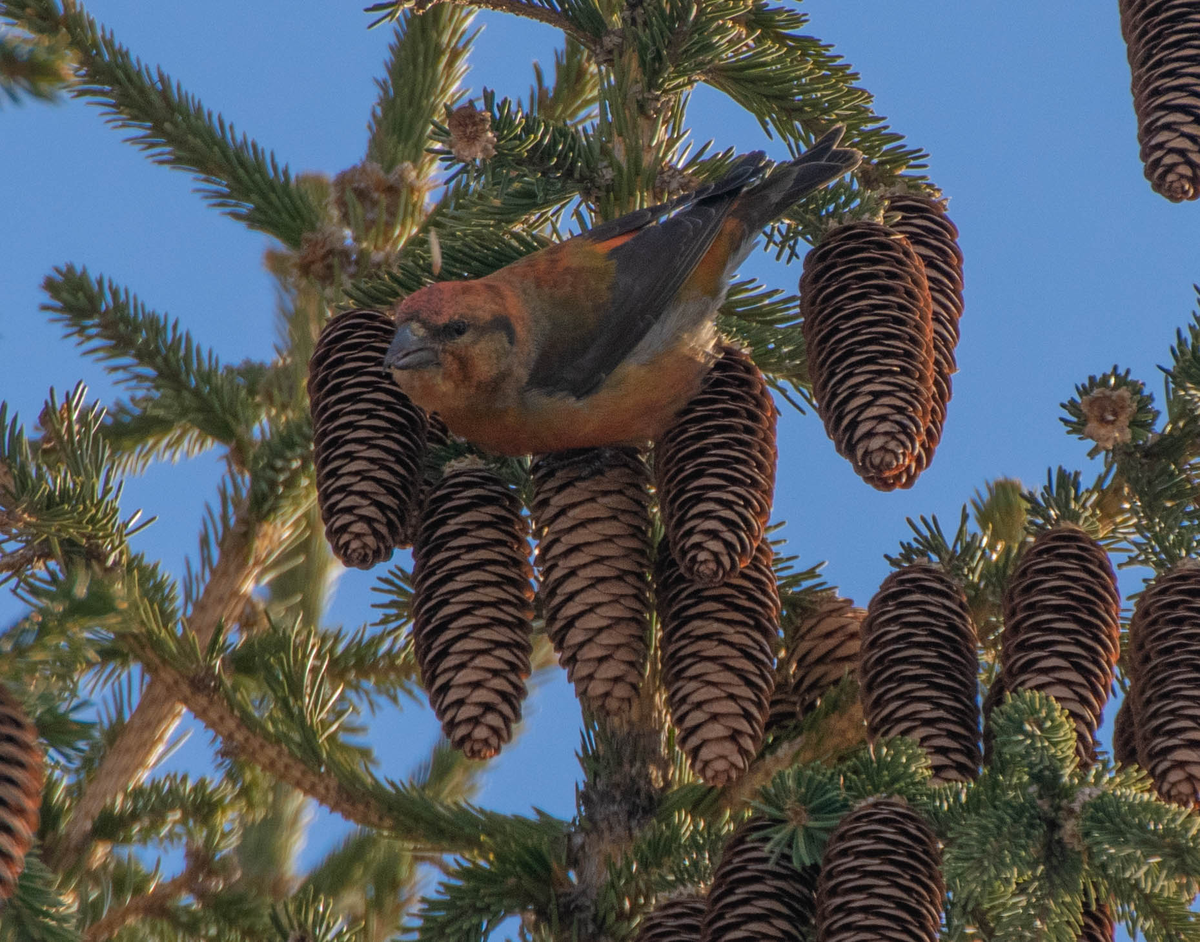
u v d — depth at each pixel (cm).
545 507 688
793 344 805
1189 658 606
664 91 816
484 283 760
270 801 754
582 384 732
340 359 709
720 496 659
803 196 758
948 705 628
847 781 557
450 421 754
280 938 611
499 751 641
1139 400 719
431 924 629
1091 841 513
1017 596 650
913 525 708
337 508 681
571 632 658
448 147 775
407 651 797
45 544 685
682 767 699
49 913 519
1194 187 712
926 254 757
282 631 709
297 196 898
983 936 562
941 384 739
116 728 723
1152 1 730
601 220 841
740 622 652
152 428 887
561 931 634
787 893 539
